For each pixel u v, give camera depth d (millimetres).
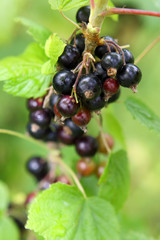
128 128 721
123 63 314
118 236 335
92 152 369
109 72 308
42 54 370
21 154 642
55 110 334
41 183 396
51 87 340
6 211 412
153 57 704
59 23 652
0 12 641
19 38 681
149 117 372
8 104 646
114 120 404
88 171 383
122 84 315
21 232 415
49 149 384
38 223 324
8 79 346
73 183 382
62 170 389
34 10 657
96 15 314
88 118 327
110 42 318
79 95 312
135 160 708
